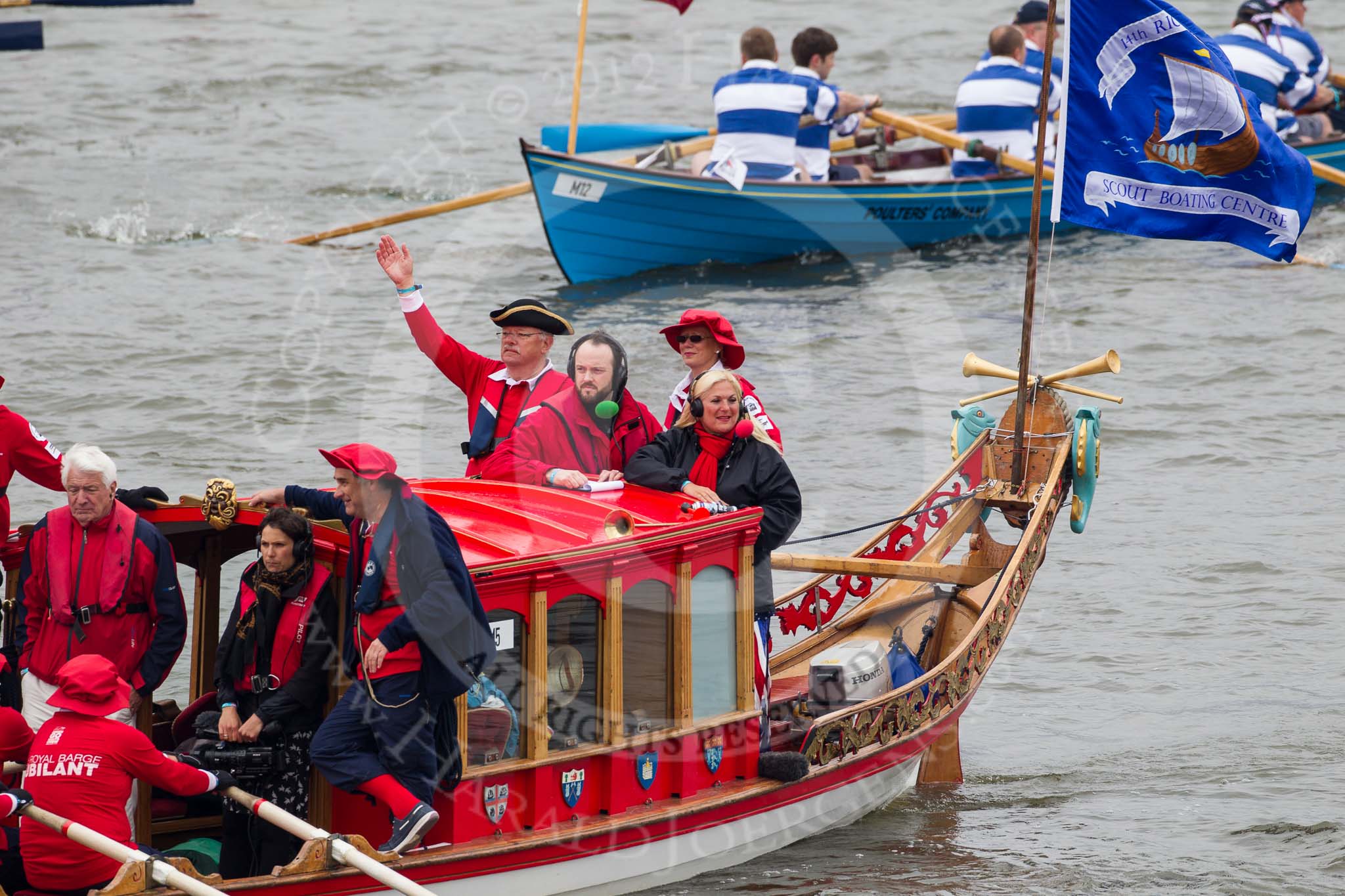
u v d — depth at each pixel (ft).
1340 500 144.15
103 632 76.89
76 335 182.50
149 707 79.15
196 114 312.71
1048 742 104.88
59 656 77.05
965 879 85.66
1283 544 134.51
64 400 161.38
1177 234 117.60
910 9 402.11
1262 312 196.54
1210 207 116.67
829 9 404.57
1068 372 115.24
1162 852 88.89
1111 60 114.32
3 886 75.20
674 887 83.87
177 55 359.46
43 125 299.58
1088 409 114.62
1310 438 159.22
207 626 84.64
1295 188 116.47
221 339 181.78
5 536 88.28
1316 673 113.19
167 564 78.02
